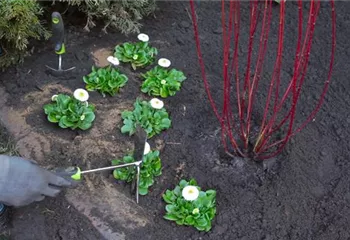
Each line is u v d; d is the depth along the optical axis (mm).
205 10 3645
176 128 2863
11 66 3092
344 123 2938
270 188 2613
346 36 3488
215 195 2572
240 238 2434
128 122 2805
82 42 3299
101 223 2438
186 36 3438
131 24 3275
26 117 2846
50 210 2451
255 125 2889
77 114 2799
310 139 2832
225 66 2285
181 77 3094
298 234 2455
